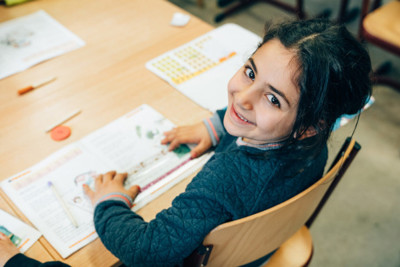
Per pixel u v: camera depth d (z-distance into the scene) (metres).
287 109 0.52
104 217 0.65
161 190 0.73
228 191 0.55
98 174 0.76
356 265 1.41
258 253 0.69
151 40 1.15
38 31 1.17
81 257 0.62
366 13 1.73
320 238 1.48
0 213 0.68
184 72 1.03
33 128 0.85
